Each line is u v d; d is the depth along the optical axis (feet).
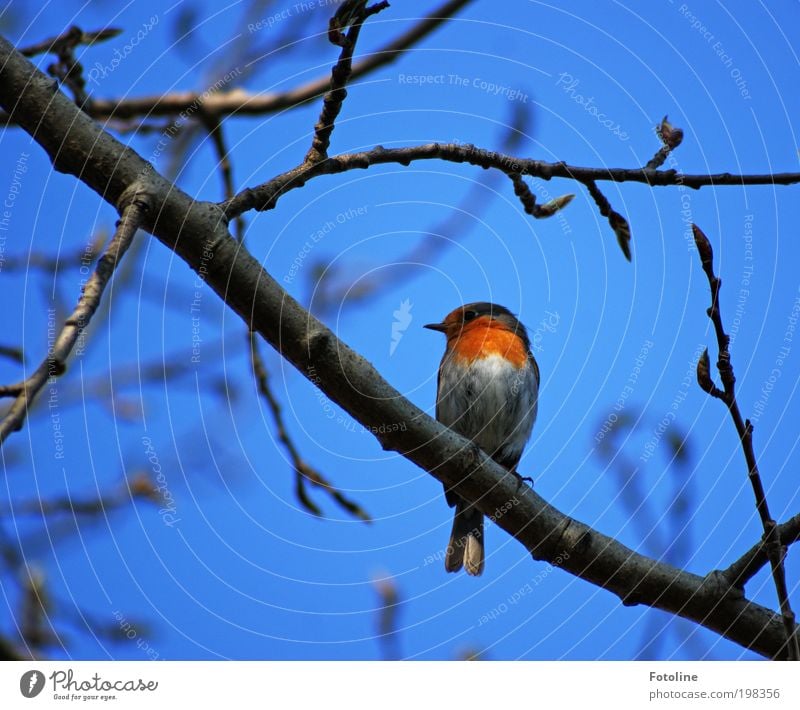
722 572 27.53
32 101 22.90
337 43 24.53
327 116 25.49
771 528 22.80
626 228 30.07
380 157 26.99
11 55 23.12
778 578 22.62
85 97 28.99
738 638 27.22
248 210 24.66
